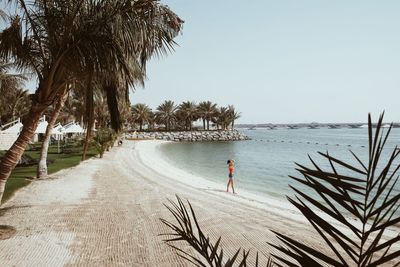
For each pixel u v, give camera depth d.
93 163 22.41
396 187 18.00
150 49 6.14
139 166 23.47
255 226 8.56
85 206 9.85
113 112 6.37
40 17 6.52
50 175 15.41
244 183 20.53
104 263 5.76
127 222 8.34
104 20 5.64
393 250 7.07
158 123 106.38
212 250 1.66
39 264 5.59
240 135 99.50
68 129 32.75
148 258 6.04
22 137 6.69
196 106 100.81
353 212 1.18
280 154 45.53
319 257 1.24
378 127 1.12
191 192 13.71
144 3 5.73
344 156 44.00
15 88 20.33
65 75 6.45
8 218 8.12
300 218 9.87
